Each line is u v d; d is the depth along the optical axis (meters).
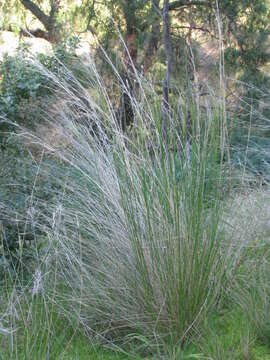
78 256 4.23
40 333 3.62
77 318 3.77
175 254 3.60
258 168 6.18
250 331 3.61
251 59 11.75
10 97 5.17
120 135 3.90
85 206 4.45
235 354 3.39
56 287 4.19
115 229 3.96
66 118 4.37
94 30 12.58
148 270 3.69
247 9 12.23
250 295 3.90
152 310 3.70
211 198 3.90
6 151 5.23
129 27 12.09
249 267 4.27
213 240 3.66
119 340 3.75
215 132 3.89
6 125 5.23
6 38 13.88
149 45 11.97
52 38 13.35
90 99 4.11
